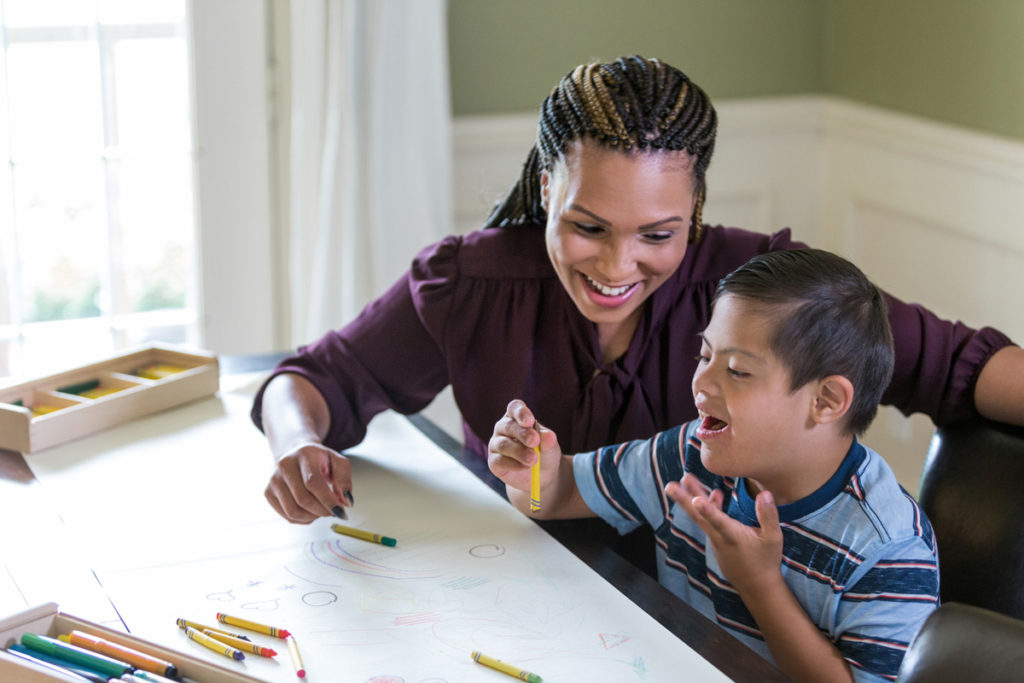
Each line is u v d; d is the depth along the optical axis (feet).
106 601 3.23
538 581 3.36
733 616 3.52
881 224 8.50
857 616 3.16
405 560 3.50
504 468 3.56
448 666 2.92
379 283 7.89
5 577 3.35
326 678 2.86
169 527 3.70
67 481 4.04
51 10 7.29
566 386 4.15
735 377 3.17
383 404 4.40
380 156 7.70
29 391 4.62
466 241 4.26
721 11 8.48
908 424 8.18
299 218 7.82
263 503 3.89
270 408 4.24
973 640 2.34
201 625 3.07
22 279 7.68
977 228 7.52
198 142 7.84
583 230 3.62
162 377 4.92
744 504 3.44
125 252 7.91
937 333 3.96
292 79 7.72
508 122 8.18
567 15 8.16
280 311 8.40
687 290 4.11
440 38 7.63
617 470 3.79
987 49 7.29
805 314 3.10
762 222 9.03
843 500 3.25
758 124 8.74
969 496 3.67
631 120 3.44
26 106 7.39
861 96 8.54
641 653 2.98
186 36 7.63
